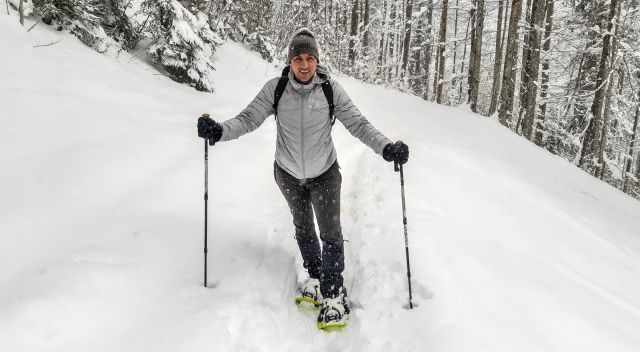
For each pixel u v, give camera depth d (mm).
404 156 2379
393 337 2385
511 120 14094
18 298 2100
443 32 18688
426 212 3738
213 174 3986
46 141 3455
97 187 3174
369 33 24859
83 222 2801
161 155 3959
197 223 3184
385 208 3889
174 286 2502
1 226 2529
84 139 3711
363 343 2391
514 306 2525
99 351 1974
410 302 2566
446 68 34000
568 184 7887
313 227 2758
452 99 28688
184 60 7270
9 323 1950
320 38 18344
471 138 8961
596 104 14648
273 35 16047
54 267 2363
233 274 2760
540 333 2309
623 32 15828
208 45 9070
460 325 2336
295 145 2418
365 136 2449
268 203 3898
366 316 2594
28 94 3998
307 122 2369
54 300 2125
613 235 5328
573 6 16188
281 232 3510
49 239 2570
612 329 2434
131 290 2357
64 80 4672
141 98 5367
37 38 5180
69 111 4047
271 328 2416
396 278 2840
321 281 2607
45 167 3156
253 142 5301
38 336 1942
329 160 2488
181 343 2092
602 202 7562
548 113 18266
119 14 7055
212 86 7777
